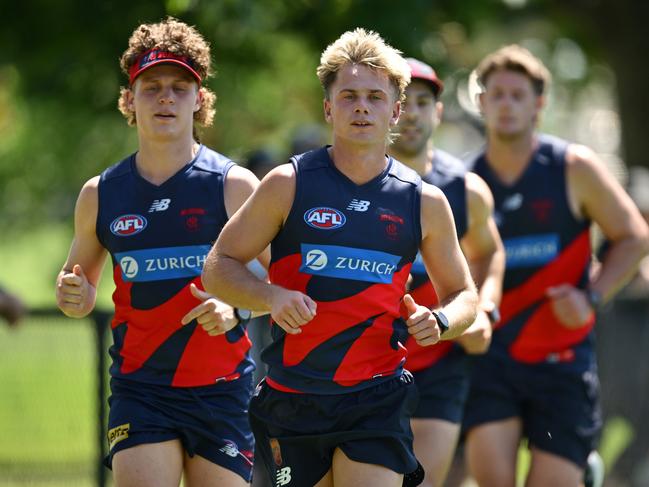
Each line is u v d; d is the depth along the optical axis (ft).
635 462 91.35
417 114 64.80
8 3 125.90
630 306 91.09
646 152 128.36
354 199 49.98
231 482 54.54
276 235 50.62
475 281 66.59
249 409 52.49
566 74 153.28
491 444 70.38
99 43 124.67
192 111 55.47
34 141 166.61
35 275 200.54
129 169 55.47
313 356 49.80
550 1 131.34
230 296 49.24
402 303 51.65
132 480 52.24
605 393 90.48
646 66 127.65
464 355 66.33
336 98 49.75
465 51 128.16
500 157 72.64
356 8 113.80
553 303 68.18
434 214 50.83
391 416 50.11
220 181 55.11
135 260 54.34
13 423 84.17
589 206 72.18
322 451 50.80
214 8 109.40
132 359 54.75
